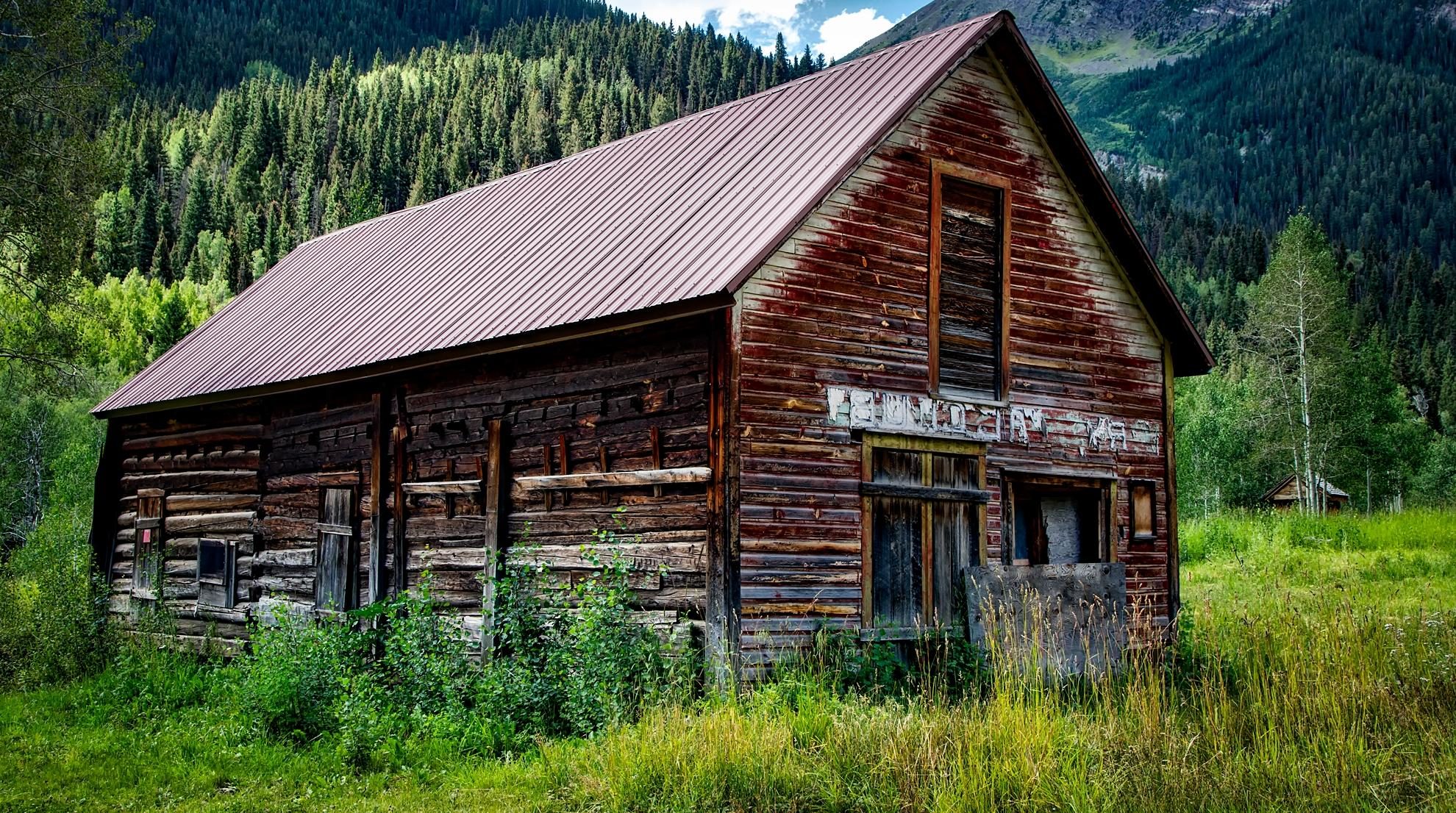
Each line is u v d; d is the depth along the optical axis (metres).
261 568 19.25
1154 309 18.03
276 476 19.25
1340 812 8.83
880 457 14.30
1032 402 16.20
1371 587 23.70
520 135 162.00
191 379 20.42
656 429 13.83
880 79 15.53
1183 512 57.66
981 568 14.09
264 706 13.55
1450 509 41.16
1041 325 16.48
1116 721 10.68
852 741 10.24
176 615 20.62
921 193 15.16
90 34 29.94
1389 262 178.00
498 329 14.84
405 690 13.94
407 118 162.75
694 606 13.20
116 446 22.70
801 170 14.16
